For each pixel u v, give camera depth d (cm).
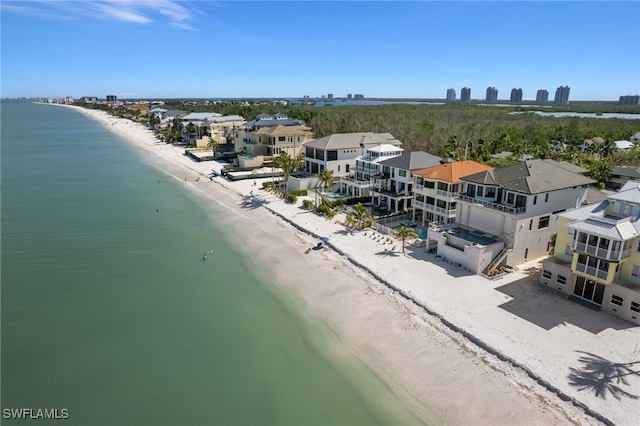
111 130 19400
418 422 2378
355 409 2488
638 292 3105
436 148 10588
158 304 3684
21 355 2952
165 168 10175
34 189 7706
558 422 2308
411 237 4894
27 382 2697
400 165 5950
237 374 2802
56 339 3144
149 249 4934
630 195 3400
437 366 2794
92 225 5744
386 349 3003
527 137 12375
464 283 3841
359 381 2717
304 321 3425
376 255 4534
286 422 2402
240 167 9350
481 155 8712
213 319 3459
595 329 3091
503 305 3444
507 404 2448
